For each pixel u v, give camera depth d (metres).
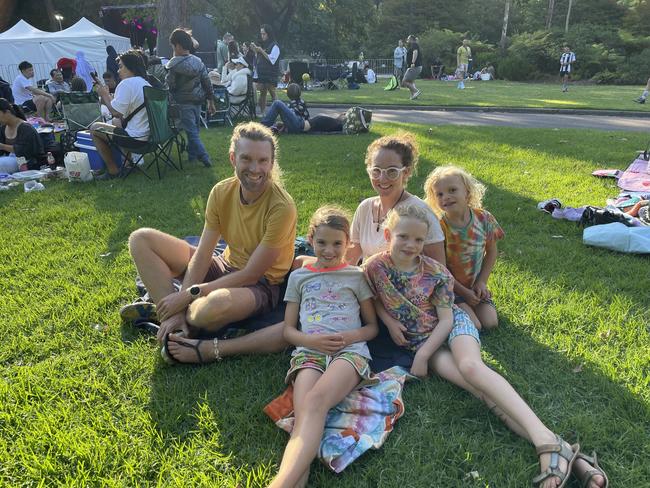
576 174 6.20
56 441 2.06
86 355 2.67
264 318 2.95
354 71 23.12
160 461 1.98
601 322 2.90
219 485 1.85
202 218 4.80
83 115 7.41
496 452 2.02
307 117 9.82
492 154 7.40
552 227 4.51
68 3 29.52
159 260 2.82
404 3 45.69
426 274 2.55
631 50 33.53
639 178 5.68
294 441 1.88
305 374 2.25
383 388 2.29
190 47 6.76
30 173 6.44
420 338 2.55
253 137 2.56
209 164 6.96
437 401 2.29
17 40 16.53
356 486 1.85
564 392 2.35
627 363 2.52
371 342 2.80
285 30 31.70
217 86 10.20
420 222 2.46
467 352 2.30
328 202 5.16
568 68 21.08
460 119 11.83
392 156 2.73
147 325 2.88
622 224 4.11
